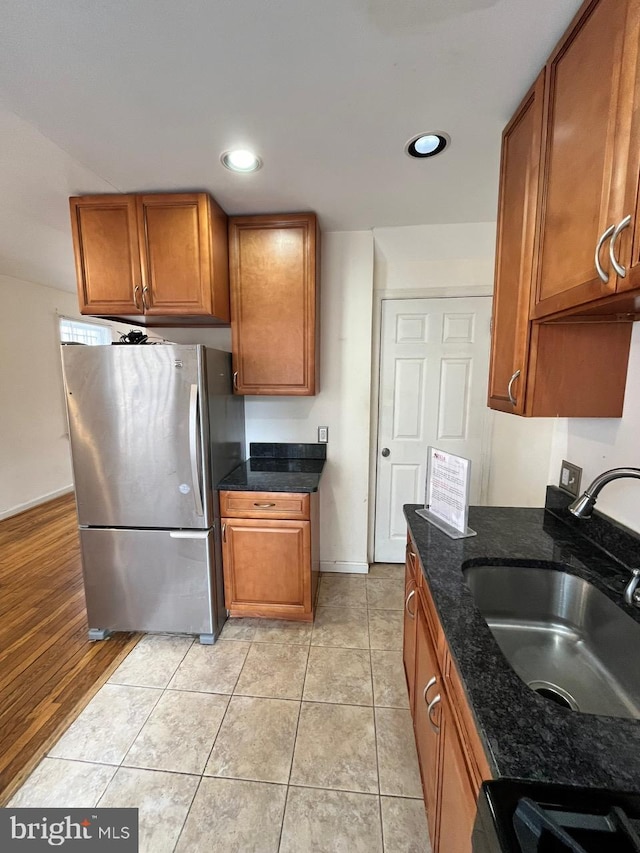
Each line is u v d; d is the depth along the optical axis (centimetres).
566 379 117
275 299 217
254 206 202
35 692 173
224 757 143
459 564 116
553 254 101
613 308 94
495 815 48
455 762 82
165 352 182
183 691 173
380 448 274
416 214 213
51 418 434
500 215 137
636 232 68
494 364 142
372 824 122
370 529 285
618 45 73
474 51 103
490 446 261
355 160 157
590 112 84
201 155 154
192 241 188
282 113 129
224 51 103
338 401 256
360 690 173
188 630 204
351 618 225
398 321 259
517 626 118
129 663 191
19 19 93
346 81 114
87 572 203
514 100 121
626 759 57
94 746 148
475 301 252
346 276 244
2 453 378
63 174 168
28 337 404
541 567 119
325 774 137
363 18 93
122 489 194
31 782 135
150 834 119
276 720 158
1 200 196
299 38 99
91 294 195
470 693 69
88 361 184
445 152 152
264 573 213
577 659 107
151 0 89
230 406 227
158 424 187
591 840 45
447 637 84
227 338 250
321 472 234
